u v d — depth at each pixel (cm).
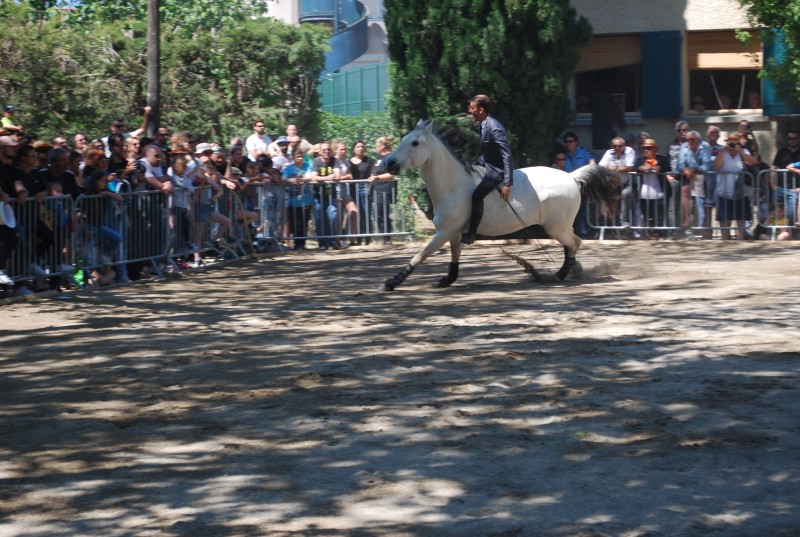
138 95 2392
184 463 567
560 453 567
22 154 1174
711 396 669
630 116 1941
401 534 462
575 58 1783
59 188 1226
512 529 465
